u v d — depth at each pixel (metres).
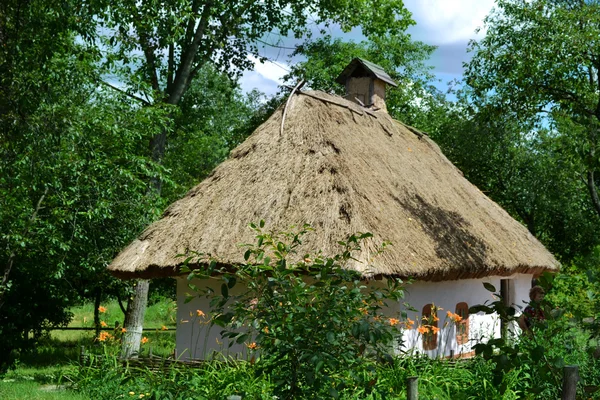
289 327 4.82
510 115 19.84
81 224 14.46
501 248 12.48
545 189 22.59
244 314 5.20
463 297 12.34
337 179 10.84
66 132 11.54
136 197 14.97
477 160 23.25
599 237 22.66
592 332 5.47
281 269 5.11
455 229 11.84
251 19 20.70
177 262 10.79
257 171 11.77
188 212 11.77
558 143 19.55
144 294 17.53
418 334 10.73
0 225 13.50
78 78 14.31
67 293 16.31
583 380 7.59
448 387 7.99
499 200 23.80
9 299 15.66
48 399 8.95
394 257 9.71
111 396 8.84
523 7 18.20
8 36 10.10
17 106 10.35
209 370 9.15
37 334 16.72
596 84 19.08
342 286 5.11
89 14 11.75
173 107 17.30
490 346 5.01
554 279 5.23
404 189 12.16
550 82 18.64
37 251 14.42
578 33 17.53
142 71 18.75
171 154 26.80
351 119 13.62
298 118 12.59
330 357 4.72
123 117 15.37
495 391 7.68
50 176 13.05
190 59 19.16
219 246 10.59
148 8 16.64
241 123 38.62
